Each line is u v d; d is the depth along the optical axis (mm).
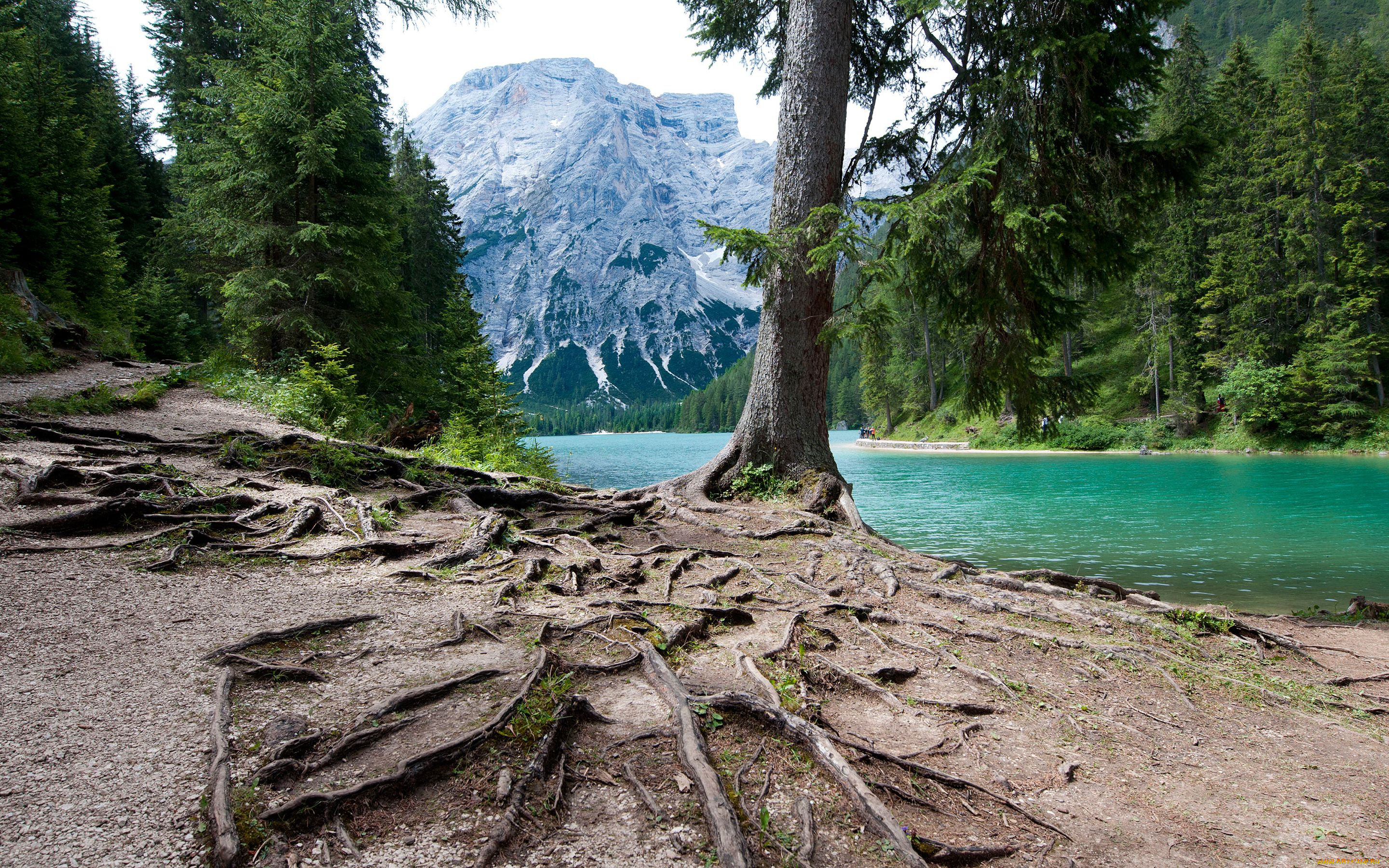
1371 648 6988
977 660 5305
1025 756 3971
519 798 2723
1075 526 16875
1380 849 3312
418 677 3609
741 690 3955
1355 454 39969
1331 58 54062
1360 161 45844
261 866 2221
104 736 2771
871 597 6402
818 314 10109
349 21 16062
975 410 11047
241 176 15016
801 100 9945
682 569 6598
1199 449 47031
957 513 19578
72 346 17000
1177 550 13672
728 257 9055
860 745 3566
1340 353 41625
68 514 5285
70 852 2133
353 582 5059
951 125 10648
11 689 3072
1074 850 3127
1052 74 8305
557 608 4879
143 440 8398
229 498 6402
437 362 25516
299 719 3072
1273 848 3289
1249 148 48812
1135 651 5762
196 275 18109
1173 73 53719
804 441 10094
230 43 28547
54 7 35969
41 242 21047
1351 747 4594
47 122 23969
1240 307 45969
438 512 7793
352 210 16859
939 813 3244
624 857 2527
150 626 3904
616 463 44656
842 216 8672
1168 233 51562
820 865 2641
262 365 16547
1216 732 4633
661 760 3139
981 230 9438
